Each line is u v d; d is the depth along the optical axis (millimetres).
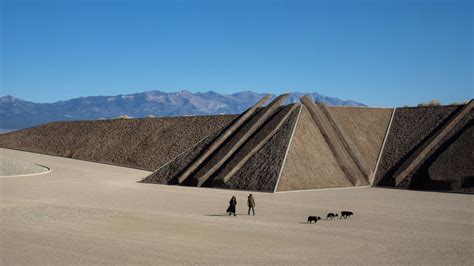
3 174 56344
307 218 31438
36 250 21234
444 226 28781
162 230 26297
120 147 79000
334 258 20609
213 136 59969
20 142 91750
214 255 20844
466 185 48562
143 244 22750
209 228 27141
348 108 64812
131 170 67625
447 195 45531
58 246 22047
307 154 52500
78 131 89188
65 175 59219
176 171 55031
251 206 32750
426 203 39438
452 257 21016
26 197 39469
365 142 60344
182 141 72812
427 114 62750
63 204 35750
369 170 55281
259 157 51969
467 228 28156
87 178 56750
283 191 47188
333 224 29109
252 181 49125
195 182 51594
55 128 93625
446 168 50938
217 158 53844
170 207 35562
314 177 50594
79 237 24078
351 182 53125
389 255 21266
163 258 20188
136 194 43281
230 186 49500
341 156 54656
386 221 30391
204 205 37031
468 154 51594
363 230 27188
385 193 46688
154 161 70750
